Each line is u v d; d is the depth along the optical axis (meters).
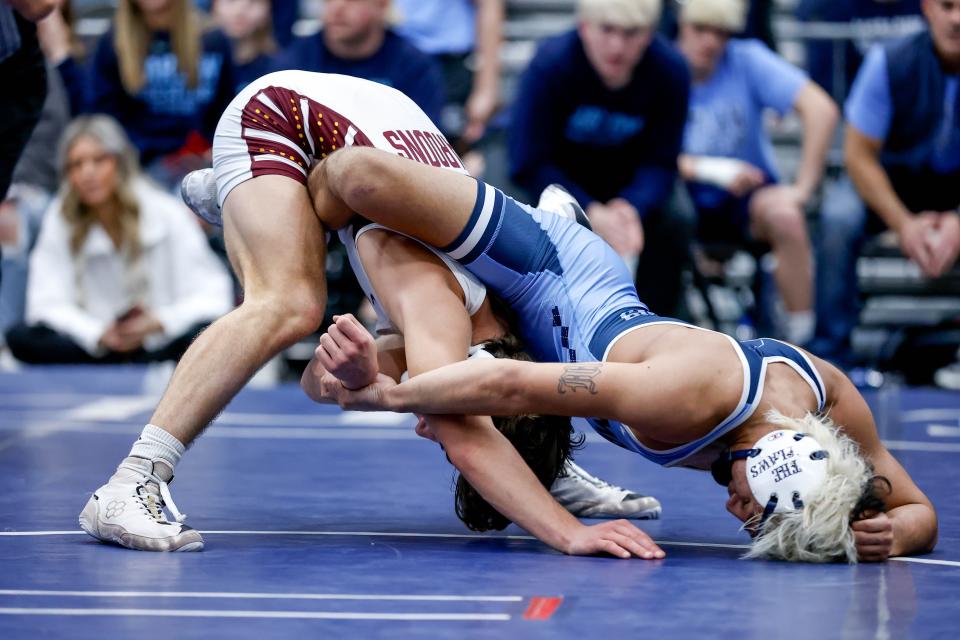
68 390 23.72
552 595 8.86
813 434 9.88
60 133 27.77
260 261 11.28
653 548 10.36
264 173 11.56
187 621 8.09
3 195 16.23
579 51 22.56
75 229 25.11
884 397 23.33
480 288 11.31
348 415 21.20
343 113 11.98
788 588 9.13
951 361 25.59
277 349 11.14
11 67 15.52
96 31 31.39
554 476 11.20
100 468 15.33
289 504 13.04
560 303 11.27
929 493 13.81
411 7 28.50
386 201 10.85
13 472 14.99
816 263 24.88
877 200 24.08
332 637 7.71
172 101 26.80
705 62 25.91
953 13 23.02
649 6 22.16
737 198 25.81
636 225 22.62
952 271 27.25
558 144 23.17
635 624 8.07
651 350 10.30
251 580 9.32
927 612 8.44
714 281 27.58
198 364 10.99
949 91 23.67
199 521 12.01
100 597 8.74
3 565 9.81
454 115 28.30
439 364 10.52
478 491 10.70
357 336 10.36
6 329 26.12
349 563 10.00
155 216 25.09
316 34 25.02
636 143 23.34
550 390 10.00
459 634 7.80
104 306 25.38
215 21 27.08
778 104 26.19
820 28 28.47
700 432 10.08
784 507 9.76
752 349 10.37
